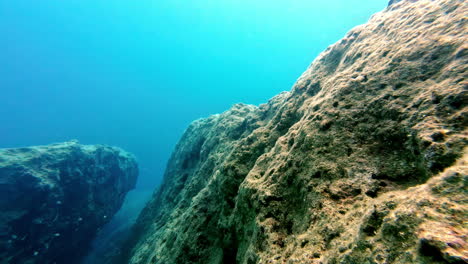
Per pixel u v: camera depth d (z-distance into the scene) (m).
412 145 3.15
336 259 2.52
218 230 7.00
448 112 2.97
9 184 14.75
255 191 5.25
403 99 3.78
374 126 3.90
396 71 4.31
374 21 6.88
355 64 5.67
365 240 2.33
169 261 7.75
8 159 15.80
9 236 13.99
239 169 7.29
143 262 12.05
